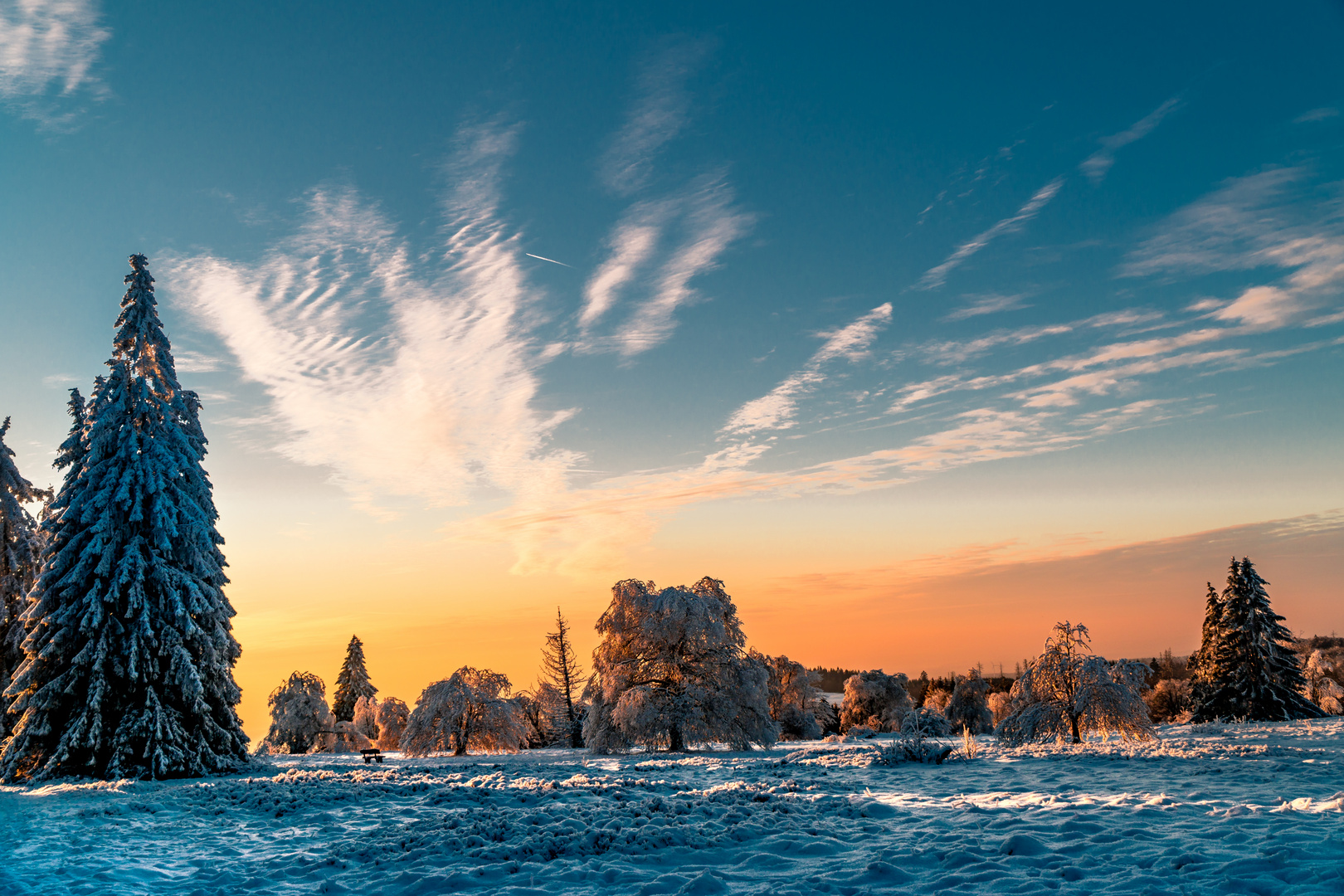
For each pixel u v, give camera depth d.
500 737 34.50
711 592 31.44
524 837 10.23
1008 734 21.73
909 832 9.98
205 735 24.09
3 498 28.66
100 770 22.64
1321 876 6.56
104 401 25.44
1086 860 7.86
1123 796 11.62
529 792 14.73
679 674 29.42
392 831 11.46
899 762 19.14
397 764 26.25
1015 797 12.17
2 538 28.47
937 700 59.34
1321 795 11.07
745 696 28.70
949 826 10.15
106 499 24.19
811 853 9.27
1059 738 21.31
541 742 45.50
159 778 22.27
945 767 17.95
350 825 12.73
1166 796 11.16
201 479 26.89
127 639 23.34
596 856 9.60
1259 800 10.76
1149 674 21.47
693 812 11.80
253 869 9.80
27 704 22.70
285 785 17.94
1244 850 7.75
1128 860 7.75
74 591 23.61
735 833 10.25
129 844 11.51
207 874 9.61
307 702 47.81
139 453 25.41
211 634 25.72
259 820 13.66
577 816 11.58
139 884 9.09
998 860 8.15
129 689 23.36
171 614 24.28
